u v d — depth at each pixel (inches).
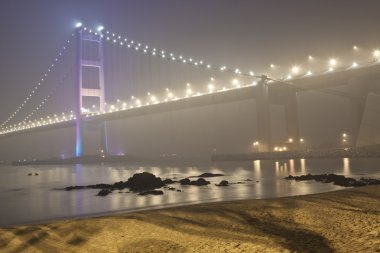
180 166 2645.2
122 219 363.6
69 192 1019.9
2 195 1021.2
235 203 428.8
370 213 336.5
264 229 307.7
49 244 306.7
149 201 702.5
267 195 735.1
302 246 253.8
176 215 373.4
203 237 291.4
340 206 378.3
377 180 868.6
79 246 296.5
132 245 286.5
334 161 2001.7
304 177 1047.0
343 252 236.1
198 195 773.3
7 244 313.1
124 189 976.3
